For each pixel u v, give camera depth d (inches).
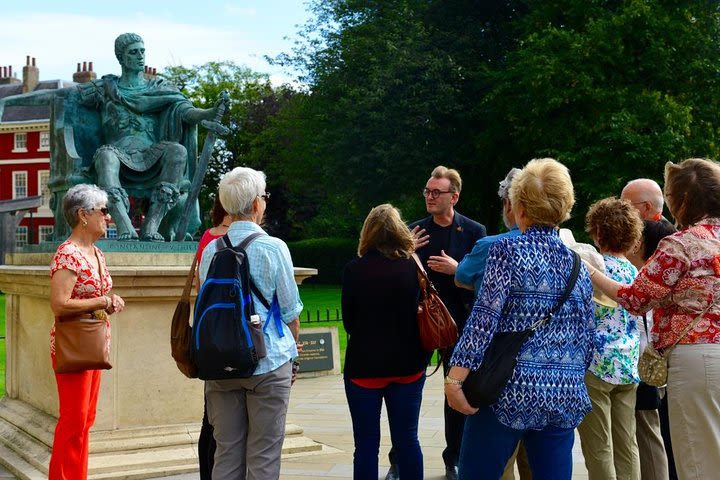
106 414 244.7
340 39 1342.3
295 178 1647.4
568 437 139.0
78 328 188.5
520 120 1063.0
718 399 143.6
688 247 147.3
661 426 202.4
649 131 991.0
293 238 2079.2
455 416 226.4
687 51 1003.9
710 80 1003.9
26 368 284.0
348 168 1208.2
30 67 2588.6
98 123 300.5
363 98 1152.8
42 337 266.7
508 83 1048.8
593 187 973.8
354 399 187.9
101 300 190.5
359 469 184.9
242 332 152.9
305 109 1482.5
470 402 132.6
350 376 186.5
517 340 132.4
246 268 157.9
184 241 281.1
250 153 1872.5
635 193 200.2
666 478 184.1
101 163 277.3
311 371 464.1
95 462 231.8
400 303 183.6
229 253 157.9
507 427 134.2
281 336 162.7
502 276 133.5
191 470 238.2
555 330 134.0
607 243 173.9
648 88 1005.2
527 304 133.3
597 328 167.5
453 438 227.3
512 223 194.4
